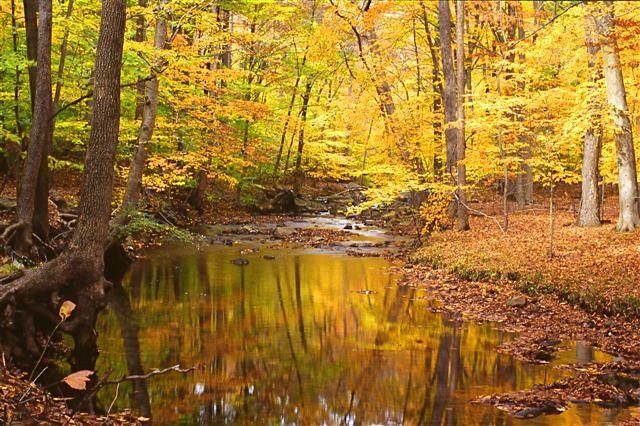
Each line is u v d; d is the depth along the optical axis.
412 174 20.80
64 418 6.00
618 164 17.30
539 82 18.94
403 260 18.48
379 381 8.21
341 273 16.38
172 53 16.45
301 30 28.39
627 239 15.63
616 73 16.55
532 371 8.62
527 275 13.42
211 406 7.26
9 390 6.01
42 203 11.81
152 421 6.77
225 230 24.50
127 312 11.77
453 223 22.03
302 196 35.00
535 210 27.70
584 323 10.82
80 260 8.77
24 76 16.56
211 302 12.80
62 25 15.01
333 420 6.86
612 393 7.56
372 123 24.33
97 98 8.88
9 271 9.31
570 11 19.84
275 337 10.34
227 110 21.44
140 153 17.14
